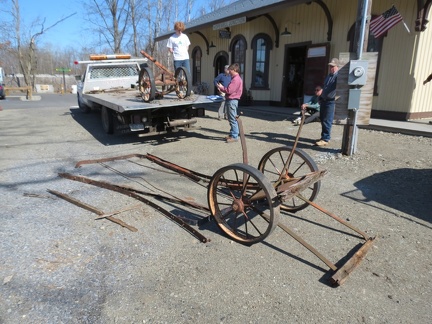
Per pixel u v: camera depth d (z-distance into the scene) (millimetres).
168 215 3723
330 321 2295
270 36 13211
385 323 2289
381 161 5887
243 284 2666
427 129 7750
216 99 7492
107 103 7012
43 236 3322
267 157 4164
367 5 5430
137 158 6238
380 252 3150
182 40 8484
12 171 5418
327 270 2875
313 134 8125
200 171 5516
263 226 3672
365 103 5910
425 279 2770
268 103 13805
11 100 20859
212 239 3361
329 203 4246
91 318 2277
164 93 7488
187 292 2561
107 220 3697
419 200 4312
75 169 5547
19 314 2291
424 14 8305
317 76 11500
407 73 8938
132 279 2701
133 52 32031
